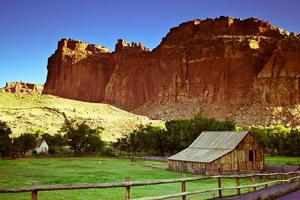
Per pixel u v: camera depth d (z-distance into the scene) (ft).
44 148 349.61
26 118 501.15
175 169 195.93
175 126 342.64
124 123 577.43
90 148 337.11
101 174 161.89
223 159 176.04
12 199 82.53
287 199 75.36
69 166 208.33
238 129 400.88
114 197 89.86
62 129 359.66
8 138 293.02
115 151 358.43
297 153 327.26
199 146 202.59
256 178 150.41
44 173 161.79
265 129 427.74
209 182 138.10
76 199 85.40
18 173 159.33
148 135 351.25
